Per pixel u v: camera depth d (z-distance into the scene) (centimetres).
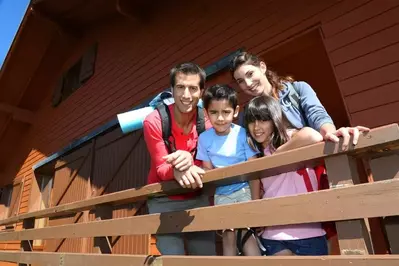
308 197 144
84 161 660
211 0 489
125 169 519
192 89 202
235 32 434
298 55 414
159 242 219
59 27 807
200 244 224
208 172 182
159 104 219
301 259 136
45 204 887
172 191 200
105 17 751
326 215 137
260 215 158
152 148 204
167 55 546
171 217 199
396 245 139
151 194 211
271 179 192
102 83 711
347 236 134
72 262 281
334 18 339
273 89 215
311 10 360
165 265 192
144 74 589
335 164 142
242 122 223
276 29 386
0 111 1006
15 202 1002
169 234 216
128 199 236
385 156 141
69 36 836
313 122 182
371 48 307
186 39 514
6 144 1113
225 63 418
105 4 693
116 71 675
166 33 564
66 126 813
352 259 122
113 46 714
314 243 173
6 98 993
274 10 395
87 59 790
